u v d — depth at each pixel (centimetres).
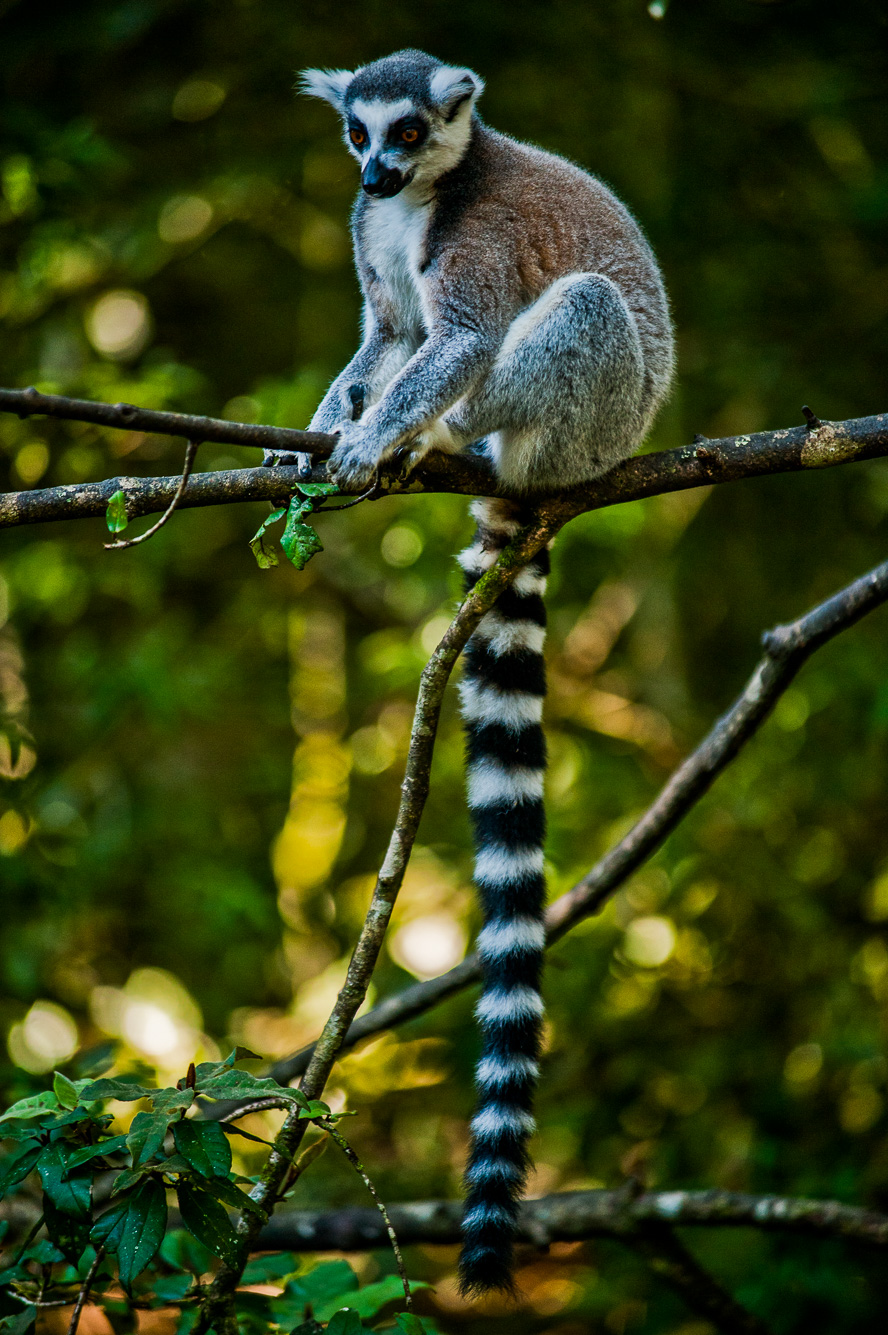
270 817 1532
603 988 1246
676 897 1239
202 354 1486
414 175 707
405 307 743
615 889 723
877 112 1285
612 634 1466
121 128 1303
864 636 1228
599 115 1279
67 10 1241
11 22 1229
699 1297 720
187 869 1364
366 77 742
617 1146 1171
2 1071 686
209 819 1455
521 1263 760
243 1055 442
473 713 704
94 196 1170
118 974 1468
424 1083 1309
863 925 1246
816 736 1273
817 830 1288
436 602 1293
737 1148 1126
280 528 1386
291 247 1409
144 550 1264
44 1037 1289
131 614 1462
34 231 1105
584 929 1248
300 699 1577
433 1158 1288
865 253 1273
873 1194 977
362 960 486
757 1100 1109
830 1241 907
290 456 613
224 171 1271
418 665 1255
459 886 1350
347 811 1564
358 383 731
